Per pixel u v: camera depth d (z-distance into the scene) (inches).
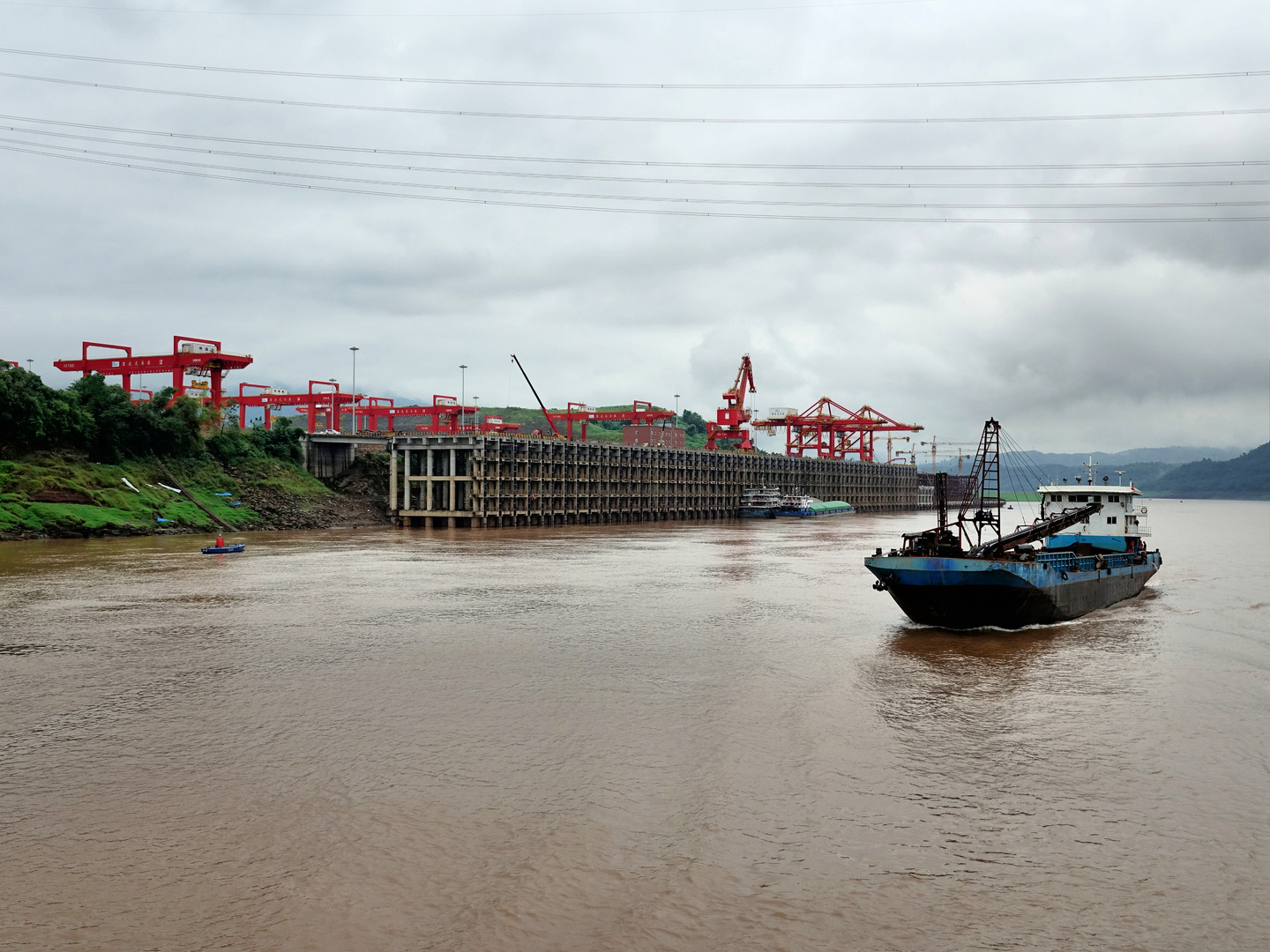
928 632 2267.5
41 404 5561.0
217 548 4333.2
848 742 1331.2
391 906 829.8
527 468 7426.2
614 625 2348.7
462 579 3380.9
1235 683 1729.8
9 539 4749.0
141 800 1088.2
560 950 756.6
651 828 1008.2
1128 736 1373.0
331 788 1129.4
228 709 1508.4
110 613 2522.1
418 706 1526.8
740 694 1621.6
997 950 765.9
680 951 757.9
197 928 789.9
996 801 1097.4
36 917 808.9
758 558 4375.0
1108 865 928.9
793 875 896.9
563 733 1371.8
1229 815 1058.7
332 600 2785.4
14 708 1513.3
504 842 968.9
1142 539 3287.4
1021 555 2381.9
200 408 6855.3
